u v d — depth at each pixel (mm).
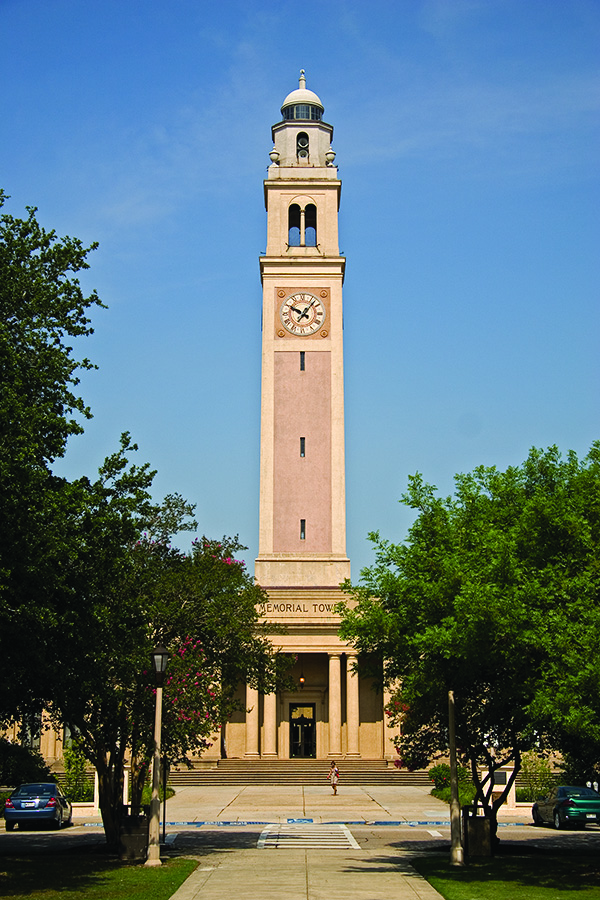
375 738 76688
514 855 31609
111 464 29625
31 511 24562
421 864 28734
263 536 77562
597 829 43500
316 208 83938
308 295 81750
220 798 58125
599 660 23750
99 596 28688
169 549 37094
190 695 33125
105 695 29406
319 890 23734
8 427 24312
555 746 31188
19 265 28812
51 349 27812
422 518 31328
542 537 29156
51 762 71375
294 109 87000
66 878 25438
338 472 78688
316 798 57906
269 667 38375
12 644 25062
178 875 26062
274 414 79688
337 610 31984
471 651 26656
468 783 54469
